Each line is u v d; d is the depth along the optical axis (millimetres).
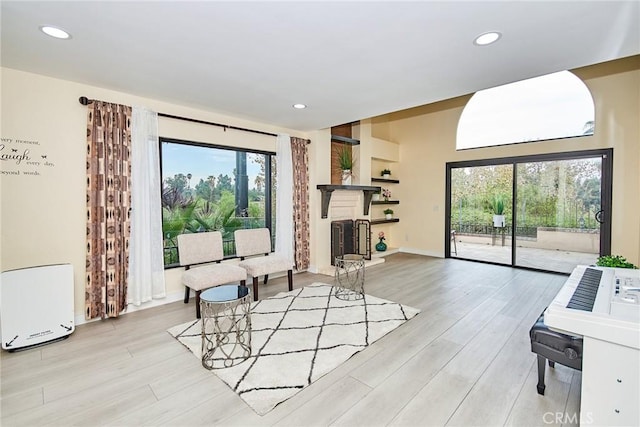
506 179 5434
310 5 1724
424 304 3535
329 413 1768
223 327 2910
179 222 3812
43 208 2820
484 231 5766
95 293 3057
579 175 4641
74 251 2992
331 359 2332
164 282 3602
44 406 1838
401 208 6977
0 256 2637
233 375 2131
